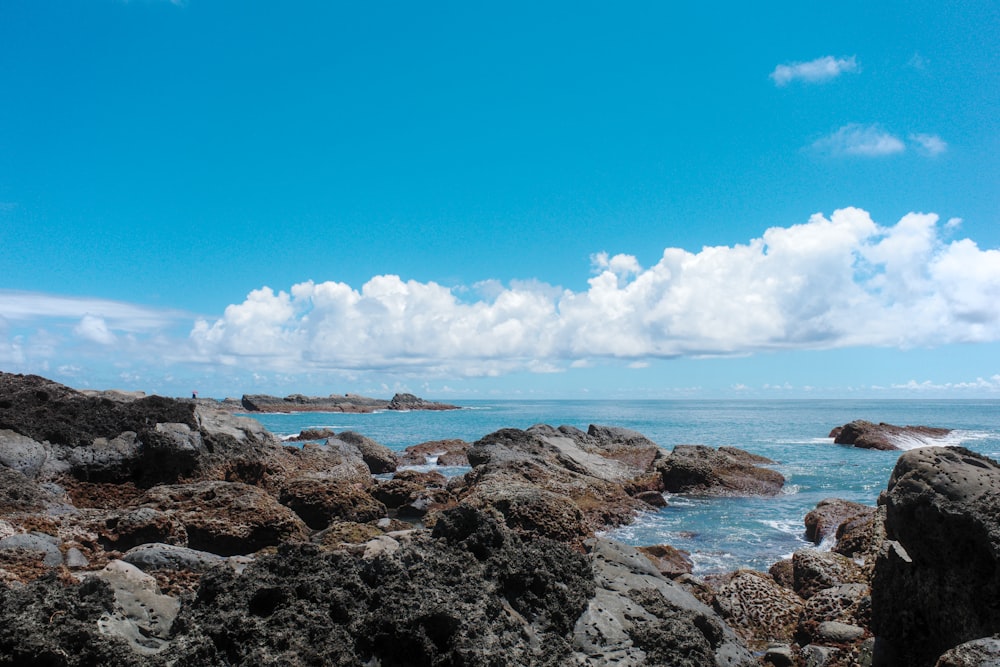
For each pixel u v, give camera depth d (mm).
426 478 31266
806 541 20875
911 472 10133
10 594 6570
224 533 16594
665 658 7910
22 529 14195
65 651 6199
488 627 7488
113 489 21031
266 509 17516
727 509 26891
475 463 31500
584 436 43125
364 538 15367
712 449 34031
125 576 8055
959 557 9164
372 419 100625
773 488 31078
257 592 7469
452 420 98312
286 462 28750
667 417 111000
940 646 9594
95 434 22062
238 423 27250
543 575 8672
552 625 8219
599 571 10133
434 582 8102
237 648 6820
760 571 16859
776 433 67625
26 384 24359
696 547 20188
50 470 20188
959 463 10164
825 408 180125
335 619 7395
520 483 23812
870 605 11781
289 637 6895
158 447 22156
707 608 10000
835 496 29766
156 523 15375
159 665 6406
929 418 106812
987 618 8680
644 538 21453
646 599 9430
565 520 18109
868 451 47781
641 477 31859
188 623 7078
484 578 8578
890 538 11422
